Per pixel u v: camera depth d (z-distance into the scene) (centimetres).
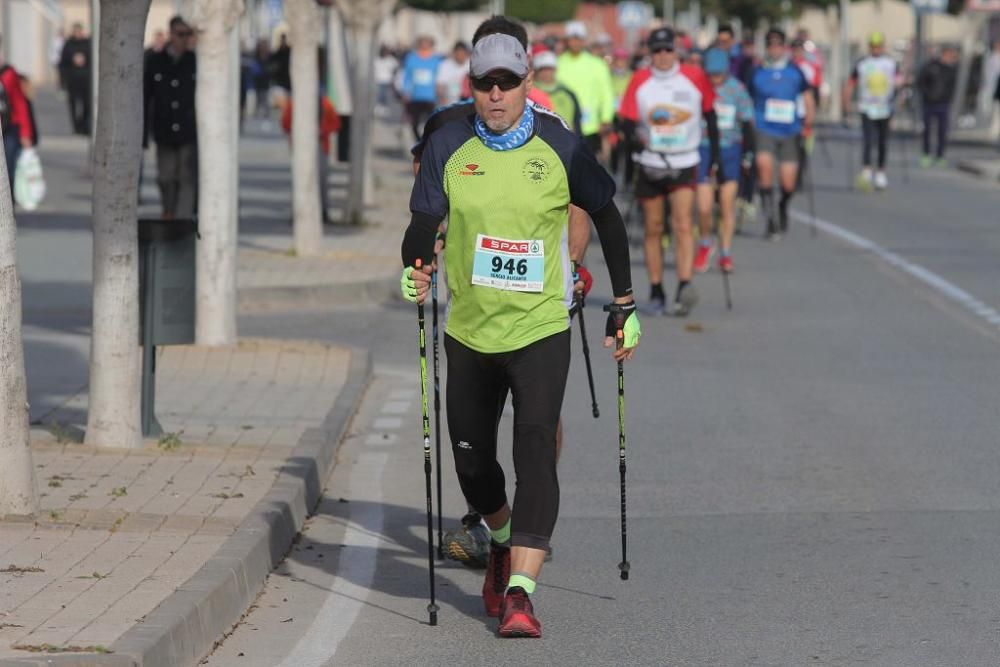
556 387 1722
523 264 1706
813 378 3241
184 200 4956
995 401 3003
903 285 4519
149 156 9269
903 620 1772
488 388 1758
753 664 1631
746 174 6119
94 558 1841
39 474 2270
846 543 2091
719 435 2745
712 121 4016
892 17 14975
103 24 2373
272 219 6134
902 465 2516
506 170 1706
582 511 2275
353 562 2031
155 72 4912
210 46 3316
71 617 1605
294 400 2930
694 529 2172
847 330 3809
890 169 9056
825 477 2445
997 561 2002
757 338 3712
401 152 9825
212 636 1689
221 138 3378
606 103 5612
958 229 5959
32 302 4116
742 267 4938
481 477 1778
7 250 1986
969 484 2397
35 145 6184
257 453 2436
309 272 4622
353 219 5975
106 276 2430
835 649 1677
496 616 1805
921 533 2133
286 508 2106
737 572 1969
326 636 1731
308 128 4975
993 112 12106
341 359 3331
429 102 8588
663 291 4081
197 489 2192
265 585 1919
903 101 14412
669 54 3931
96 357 2442
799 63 6719
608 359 3484
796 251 5334
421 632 1748
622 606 1838
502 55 1683
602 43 9162
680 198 3978
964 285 4503
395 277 4516
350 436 2772
